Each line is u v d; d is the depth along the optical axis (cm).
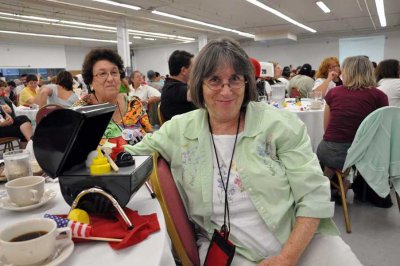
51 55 1575
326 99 236
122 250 63
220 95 102
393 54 1371
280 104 309
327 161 225
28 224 62
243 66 101
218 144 108
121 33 987
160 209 83
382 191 201
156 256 61
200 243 111
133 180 74
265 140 104
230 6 853
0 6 774
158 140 111
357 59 222
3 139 379
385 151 196
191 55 262
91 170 75
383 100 215
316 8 902
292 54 1598
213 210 107
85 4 754
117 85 174
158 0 761
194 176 108
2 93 457
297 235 95
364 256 183
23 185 84
